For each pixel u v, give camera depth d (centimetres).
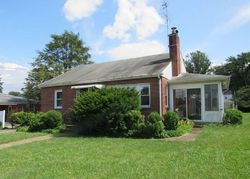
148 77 2145
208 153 1034
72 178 769
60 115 2167
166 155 1036
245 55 7131
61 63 4628
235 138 1365
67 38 4675
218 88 2064
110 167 878
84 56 4812
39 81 4250
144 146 1264
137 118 1720
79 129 1934
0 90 6925
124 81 2277
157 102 2105
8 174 835
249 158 927
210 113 2084
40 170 869
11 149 1292
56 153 1145
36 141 1558
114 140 1499
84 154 1105
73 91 2578
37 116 2188
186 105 2186
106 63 2939
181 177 745
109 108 1766
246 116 3167
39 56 4488
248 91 4891
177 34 2392
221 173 763
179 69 2394
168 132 1608
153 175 771
